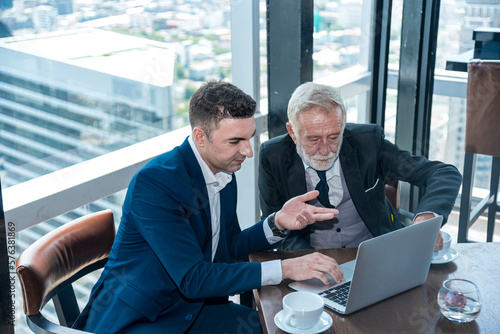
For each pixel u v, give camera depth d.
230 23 1.86
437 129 2.47
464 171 2.20
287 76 2.02
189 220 1.31
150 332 1.27
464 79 2.32
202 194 1.33
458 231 2.29
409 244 1.04
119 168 1.54
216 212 1.40
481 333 0.97
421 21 2.29
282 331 0.98
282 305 1.06
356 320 1.01
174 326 1.29
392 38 2.34
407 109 2.44
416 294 1.10
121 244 1.29
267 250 1.41
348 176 1.65
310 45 1.99
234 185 1.43
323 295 1.09
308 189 1.68
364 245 0.97
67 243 1.23
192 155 1.32
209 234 1.37
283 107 2.06
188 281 1.19
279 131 2.10
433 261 1.20
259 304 1.09
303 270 1.13
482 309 1.04
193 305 1.33
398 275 1.06
